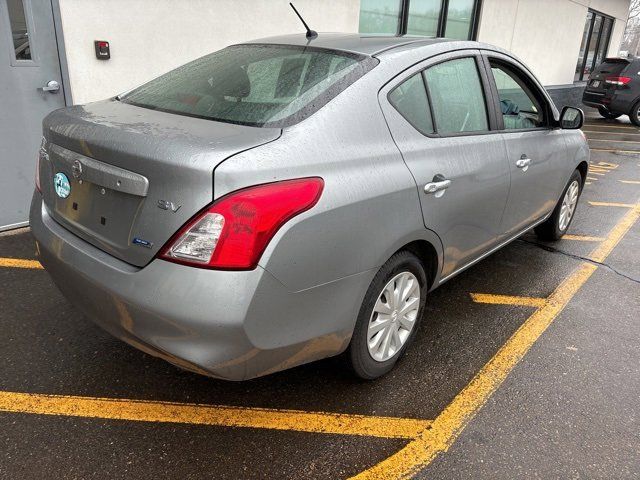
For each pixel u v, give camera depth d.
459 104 2.87
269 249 1.81
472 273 4.02
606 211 6.00
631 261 4.46
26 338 2.81
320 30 6.76
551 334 3.18
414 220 2.41
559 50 13.77
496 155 3.05
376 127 2.30
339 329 2.16
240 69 2.56
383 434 2.28
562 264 4.30
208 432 2.24
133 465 2.04
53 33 4.23
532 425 2.38
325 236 1.97
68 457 2.06
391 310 2.52
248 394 2.48
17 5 3.95
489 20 10.48
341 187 2.04
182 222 1.78
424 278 2.70
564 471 2.13
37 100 4.21
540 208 3.96
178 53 5.25
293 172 1.90
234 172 1.76
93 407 2.34
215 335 1.78
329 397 2.49
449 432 2.31
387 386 2.60
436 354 2.89
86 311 2.18
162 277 1.81
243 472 2.04
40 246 2.32
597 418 2.45
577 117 3.79
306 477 2.04
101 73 4.70
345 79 2.29
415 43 2.74
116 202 1.97
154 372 2.61
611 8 16.47
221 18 5.53
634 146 10.73
